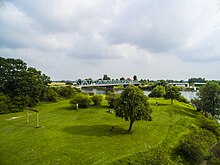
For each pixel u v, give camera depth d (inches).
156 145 983.0
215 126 1617.9
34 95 2219.5
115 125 1358.3
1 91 2076.8
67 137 1073.5
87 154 849.5
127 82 6245.1
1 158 802.2
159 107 2236.7
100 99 2245.3
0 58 2197.3
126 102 1176.8
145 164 798.5
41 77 2598.4
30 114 1734.7
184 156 986.1
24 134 1123.3
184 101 3085.6
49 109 1991.9
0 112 1736.0
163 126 1369.3
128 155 838.5
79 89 3531.0
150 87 6013.8
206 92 2210.9
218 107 2165.4
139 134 1161.4
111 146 948.0
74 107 2057.1
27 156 822.5
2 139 1033.5
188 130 1400.1
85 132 1173.7
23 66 2358.5
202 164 985.5
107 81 5398.6
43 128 1251.8
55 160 788.0
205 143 1254.9
